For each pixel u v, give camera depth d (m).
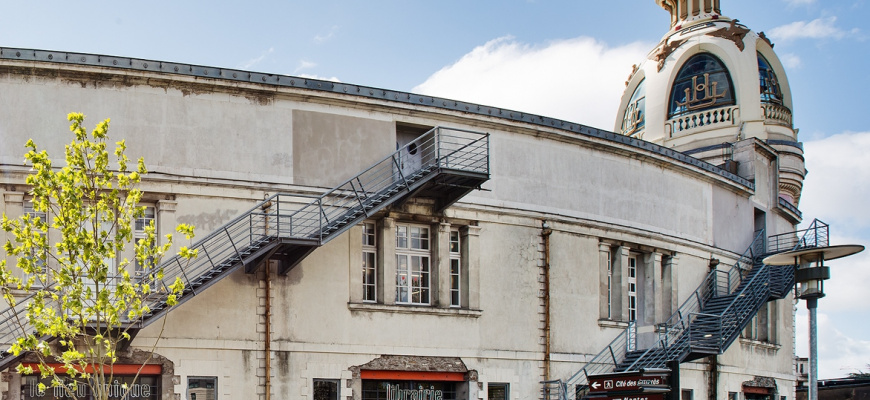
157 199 27.12
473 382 30.98
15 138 26.12
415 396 30.39
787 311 44.16
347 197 29.23
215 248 27.33
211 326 27.16
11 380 24.97
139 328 24.89
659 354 34.09
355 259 29.48
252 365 27.55
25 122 26.25
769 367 42.19
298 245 26.95
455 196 30.62
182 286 22.69
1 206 25.81
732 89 49.44
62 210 21.78
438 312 30.64
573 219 33.91
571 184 34.12
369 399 29.55
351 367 28.98
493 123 32.22
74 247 21.64
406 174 30.58
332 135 29.38
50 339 24.80
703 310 37.91
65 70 26.53
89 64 26.62
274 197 27.91
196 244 25.92
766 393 42.09
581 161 34.56
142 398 26.47
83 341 25.70
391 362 29.66
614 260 35.59
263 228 27.86
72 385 23.23
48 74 26.53
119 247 22.09
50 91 26.53
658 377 25.14
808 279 22.81
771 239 43.59
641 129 51.75
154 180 27.06
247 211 27.58
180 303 25.52
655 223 36.75
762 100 50.47
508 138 32.75
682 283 37.62
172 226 27.03
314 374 28.36
